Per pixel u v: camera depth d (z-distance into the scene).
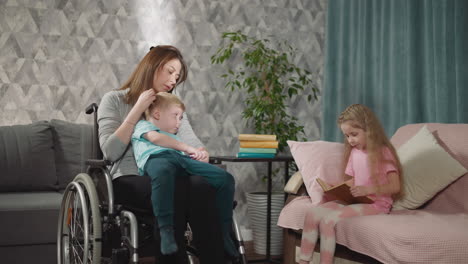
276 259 3.16
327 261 2.07
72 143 3.10
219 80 3.63
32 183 2.96
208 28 3.60
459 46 2.62
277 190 3.78
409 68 2.95
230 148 3.67
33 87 3.24
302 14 3.84
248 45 3.70
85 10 3.33
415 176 2.26
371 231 1.91
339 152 2.58
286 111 3.81
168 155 1.91
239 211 3.70
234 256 1.85
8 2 3.18
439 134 2.39
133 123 2.02
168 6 3.51
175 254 1.78
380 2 3.29
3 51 3.18
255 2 3.72
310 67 3.87
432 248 1.72
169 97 2.10
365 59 3.39
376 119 2.32
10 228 2.47
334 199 2.37
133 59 3.43
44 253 2.53
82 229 2.16
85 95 3.34
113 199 1.86
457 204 2.18
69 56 3.30
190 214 1.81
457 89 2.63
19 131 3.02
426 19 2.86
